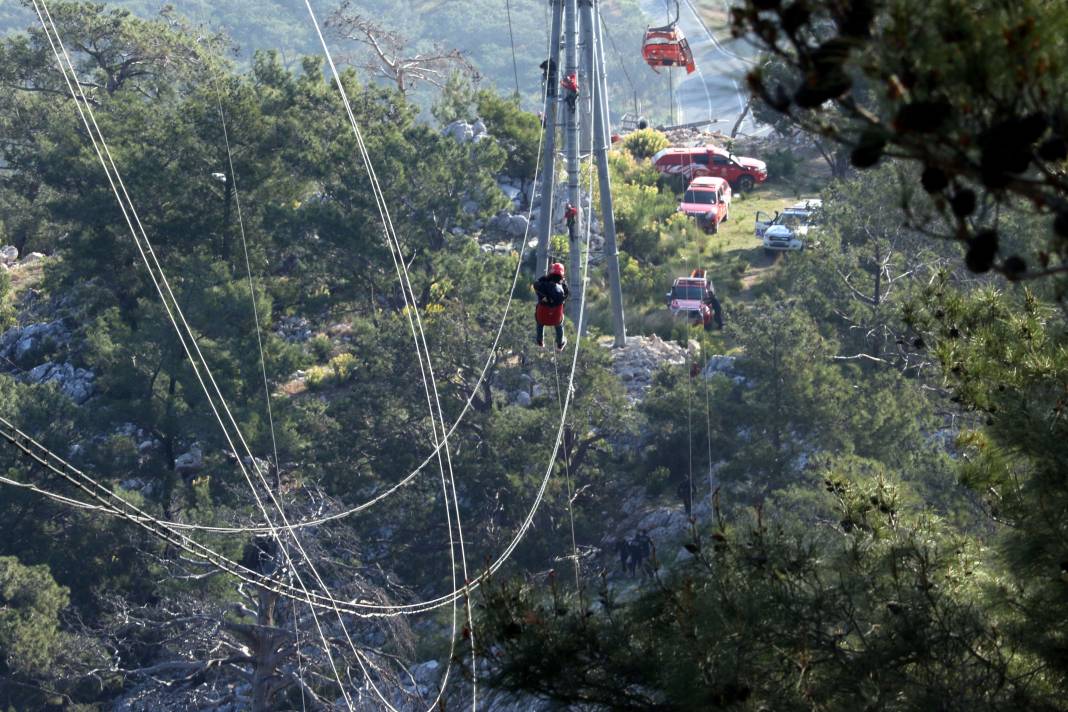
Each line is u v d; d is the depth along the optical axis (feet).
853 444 190.70
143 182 313.32
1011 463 48.49
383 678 198.29
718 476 206.28
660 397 241.14
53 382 256.73
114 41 481.46
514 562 225.76
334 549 225.97
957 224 20.70
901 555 47.03
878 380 204.64
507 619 47.19
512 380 251.60
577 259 234.99
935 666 43.16
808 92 19.38
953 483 128.57
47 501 238.48
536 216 367.25
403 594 229.04
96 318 299.38
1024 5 19.34
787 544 47.62
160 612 214.48
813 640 44.21
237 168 320.50
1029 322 49.62
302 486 241.35
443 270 284.61
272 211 309.63
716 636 42.45
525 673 45.29
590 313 314.96
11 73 465.06
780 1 19.17
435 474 236.63
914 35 19.20
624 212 355.56
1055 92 19.38
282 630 201.57
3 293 360.48
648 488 233.55
